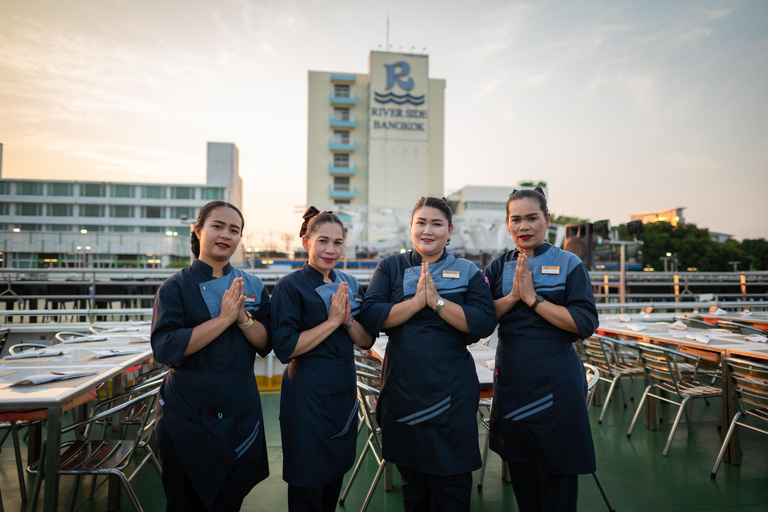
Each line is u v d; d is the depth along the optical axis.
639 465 3.06
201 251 1.80
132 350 3.06
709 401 4.61
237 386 1.71
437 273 1.87
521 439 1.85
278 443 3.46
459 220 34.50
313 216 2.05
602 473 2.94
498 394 1.92
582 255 6.21
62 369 2.50
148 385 2.40
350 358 1.90
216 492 1.64
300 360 1.84
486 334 1.77
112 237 39.78
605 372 4.36
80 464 2.06
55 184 49.03
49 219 48.84
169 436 1.64
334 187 48.91
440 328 1.79
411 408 1.76
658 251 34.59
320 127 49.00
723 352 3.26
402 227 34.91
